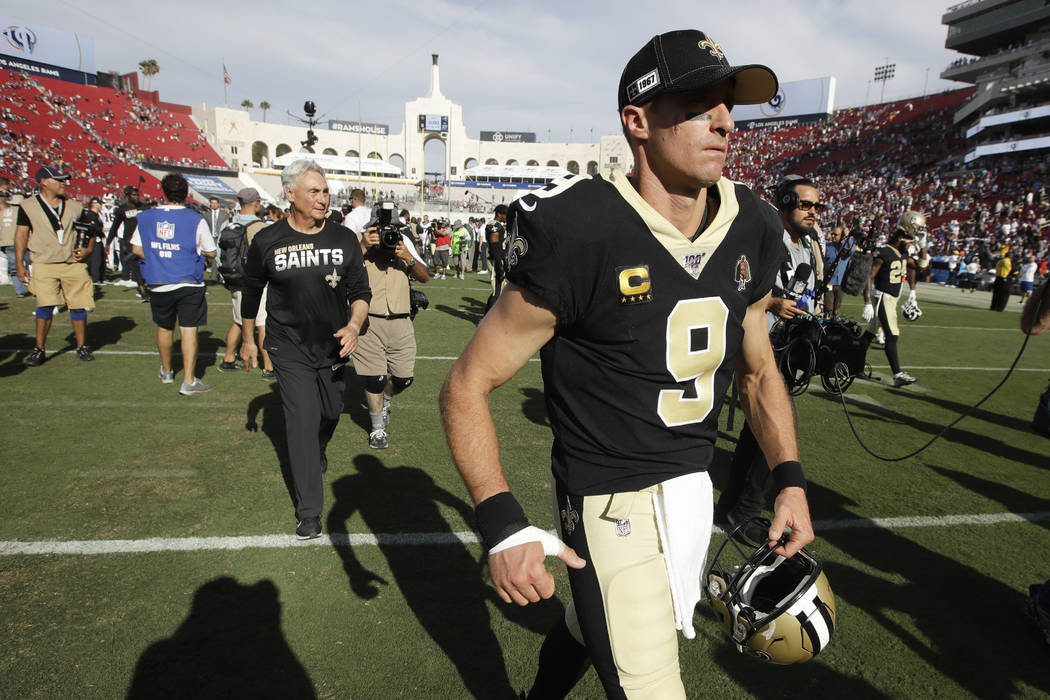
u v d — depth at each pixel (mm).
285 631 2441
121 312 9469
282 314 3145
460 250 18547
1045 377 7793
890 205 39812
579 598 1375
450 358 7531
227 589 2688
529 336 1318
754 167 57031
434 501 3588
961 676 2326
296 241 3127
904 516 3623
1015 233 28812
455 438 1308
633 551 1350
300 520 3086
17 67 45375
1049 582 2516
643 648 1307
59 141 40500
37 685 2115
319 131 66625
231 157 59469
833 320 4102
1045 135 35500
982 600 2809
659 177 1331
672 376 1339
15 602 2531
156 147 47031
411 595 2705
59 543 2977
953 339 10586
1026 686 2285
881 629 2582
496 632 2496
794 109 64062
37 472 3746
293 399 3133
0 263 11453
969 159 39719
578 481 1403
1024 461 4633
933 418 5727
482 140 73500
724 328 1380
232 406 5188
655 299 1279
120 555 2898
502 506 1217
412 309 4484
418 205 55656
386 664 2293
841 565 3062
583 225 1227
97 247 12250
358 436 4668
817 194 3428
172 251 5266
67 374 5953
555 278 1240
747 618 1495
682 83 1187
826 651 2439
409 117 69000
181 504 3414
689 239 1354
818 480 4117
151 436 4426
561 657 1645
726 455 4590
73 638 2346
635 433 1364
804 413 5738
